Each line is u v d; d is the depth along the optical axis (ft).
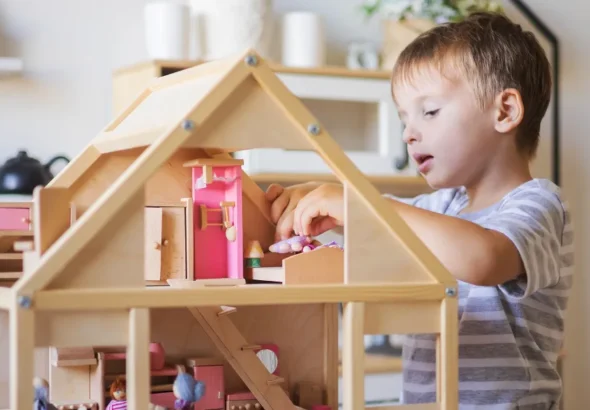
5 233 2.98
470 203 3.94
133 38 7.99
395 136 7.97
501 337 3.65
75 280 2.13
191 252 2.84
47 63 7.70
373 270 2.41
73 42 7.79
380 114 7.97
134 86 7.29
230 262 2.89
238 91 2.32
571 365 9.78
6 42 7.57
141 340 2.15
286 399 3.06
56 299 2.08
